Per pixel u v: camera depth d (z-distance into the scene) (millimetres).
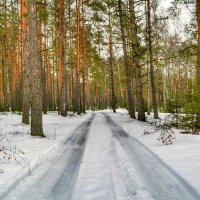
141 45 26141
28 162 7676
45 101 30250
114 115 31953
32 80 13047
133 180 6012
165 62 43062
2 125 17406
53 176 6762
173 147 8953
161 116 29703
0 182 5859
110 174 6637
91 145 10719
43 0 27172
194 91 13047
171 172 6461
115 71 55812
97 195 5336
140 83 20875
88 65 46375
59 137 12961
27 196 5453
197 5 16203
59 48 33125
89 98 64312
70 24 32188
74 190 5672
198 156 7395
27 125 17641
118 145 10414
